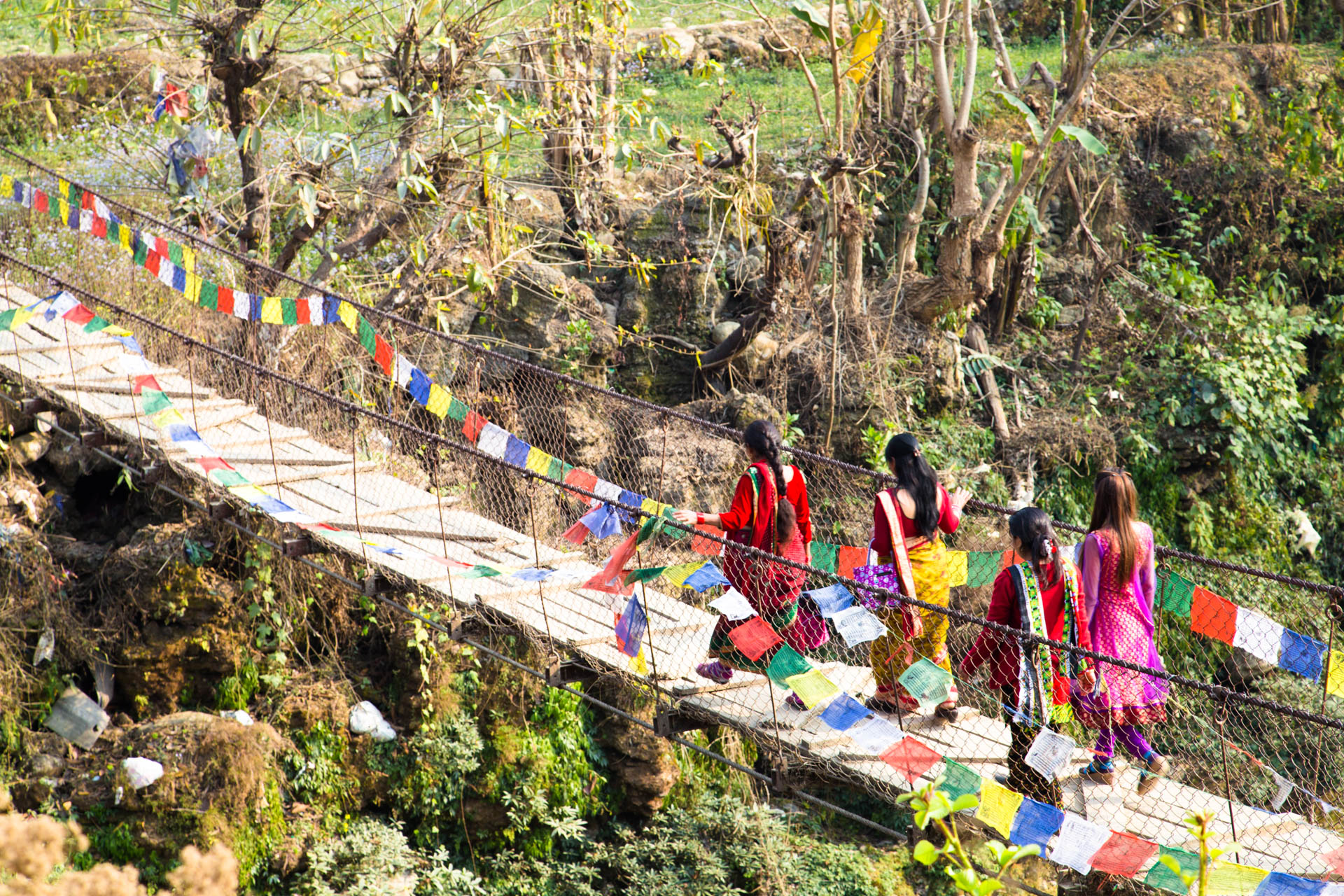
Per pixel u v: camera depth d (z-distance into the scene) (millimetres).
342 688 9344
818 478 11719
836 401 11984
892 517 5246
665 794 9930
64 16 10406
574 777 9656
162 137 12117
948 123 11844
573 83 11836
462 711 9508
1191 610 5809
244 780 8352
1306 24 19641
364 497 7957
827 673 5965
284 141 11797
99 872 4219
